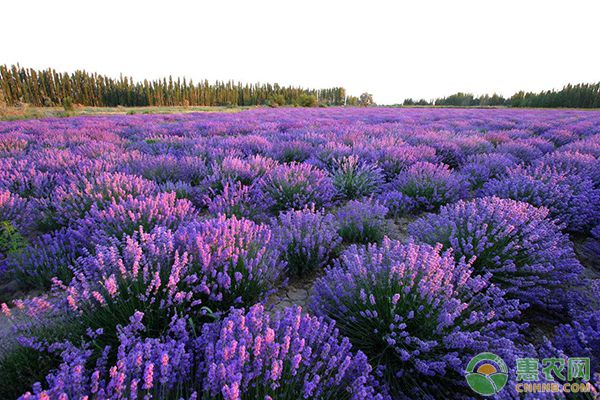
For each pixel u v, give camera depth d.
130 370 1.56
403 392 1.99
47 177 5.74
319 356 1.88
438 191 5.13
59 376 1.49
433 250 2.44
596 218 3.91
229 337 1.71
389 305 2.24
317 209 4.95
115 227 3.53
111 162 6.42
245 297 2.58
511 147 8.12
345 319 2.34
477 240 3.03
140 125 15.74
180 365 1.68
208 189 5.32
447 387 2.02
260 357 1.70
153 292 2.28
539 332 2.46
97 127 14.69
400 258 2.57
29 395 1.25
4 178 5.46
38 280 3.00
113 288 2.06
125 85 87.25
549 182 4.52
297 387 1.70
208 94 94.88
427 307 2.21
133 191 4.68
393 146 7.79
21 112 31.23
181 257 2.49
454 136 10.48
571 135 11.20
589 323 2.16
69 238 3.48
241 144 8.54
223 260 2.58
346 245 3.90
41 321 2.08
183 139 10.01
